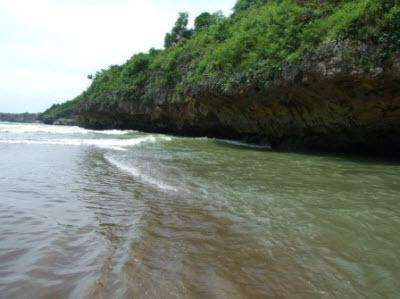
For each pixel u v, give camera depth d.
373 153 13.98
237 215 5.86
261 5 24.86
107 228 5.25
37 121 113.44
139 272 3.83
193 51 25.45
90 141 19.09
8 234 4.85
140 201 6.75
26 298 3.29
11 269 3.84
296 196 6.96
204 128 24.17
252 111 17.78
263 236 4.95
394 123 12.48
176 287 3.57
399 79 10.80
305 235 4.95
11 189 7.42
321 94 13.43
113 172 9.69
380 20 11.20
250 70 16.11
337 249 4.50
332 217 5.67
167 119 28.55
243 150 15.37
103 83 44.94
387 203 6.41
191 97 21.84
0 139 18.67
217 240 4.82
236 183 8.20
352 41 11.70
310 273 3.91
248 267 4.05
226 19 27.14
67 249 4.41
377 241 4.73
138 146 16.50
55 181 8.40
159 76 29.05
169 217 5.77
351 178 8.70
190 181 8.47
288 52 14.45
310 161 11.72
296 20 15.23
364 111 12.72
